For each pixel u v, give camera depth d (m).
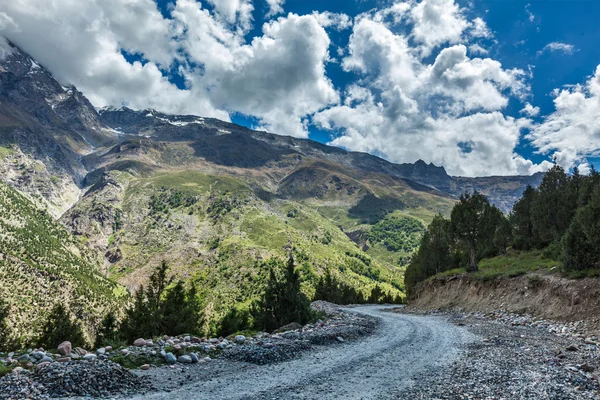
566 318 27.78
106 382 11.77
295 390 12.16
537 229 56.94
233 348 18.44
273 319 34.84
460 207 56.66
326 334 23.25
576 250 31.84
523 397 11.59
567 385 12.88
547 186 64.12
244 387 12.41
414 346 21.33
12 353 15.56
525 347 20.36
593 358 16.91
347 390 12.27
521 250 63.72
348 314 47.03
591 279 28.75
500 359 17.27
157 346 18.59
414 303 63.00
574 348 19.14
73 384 11.19
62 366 12.52
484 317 36.94
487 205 55.84
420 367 15.88
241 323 41.34
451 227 57.69
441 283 57.00
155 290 34.81
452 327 30.64
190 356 16.30
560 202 53.75
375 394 11.86
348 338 23.92
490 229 54.31
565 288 30.42
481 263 62.75
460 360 17.30
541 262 42.19
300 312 35.41
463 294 48.16
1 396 10.20
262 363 16.22
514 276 40.56
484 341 22.66
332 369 15.37
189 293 36.75
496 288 41.50
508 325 30.88
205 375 13.96
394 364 16.47
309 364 16.30
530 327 28.81
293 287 36.41
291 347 19.06
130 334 30.66
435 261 84.19
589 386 12.70
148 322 31.12
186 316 34.34
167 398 10.99
